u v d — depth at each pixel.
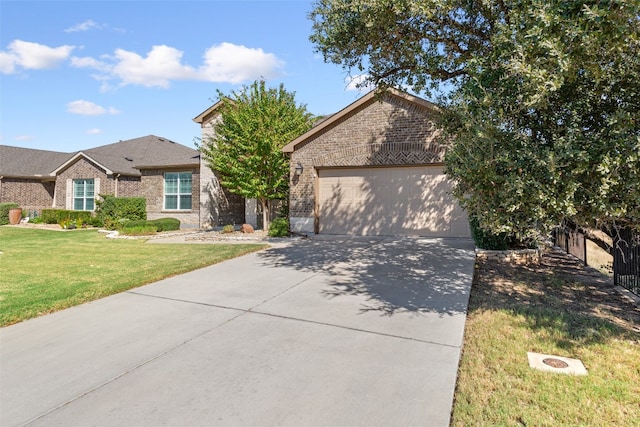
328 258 8.85
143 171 20.03
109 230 17.05
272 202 16.62
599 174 2.98
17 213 21.77
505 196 3.25
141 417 2.69
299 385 3.10
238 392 3.01
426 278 6.75
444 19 5.77
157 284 6.65
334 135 13.28
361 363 3.47
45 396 3.00
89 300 5.69
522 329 4.29
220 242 12.33
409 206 12.62
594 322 4.47
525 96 3.44
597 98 3.59
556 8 2.93
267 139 12.92
